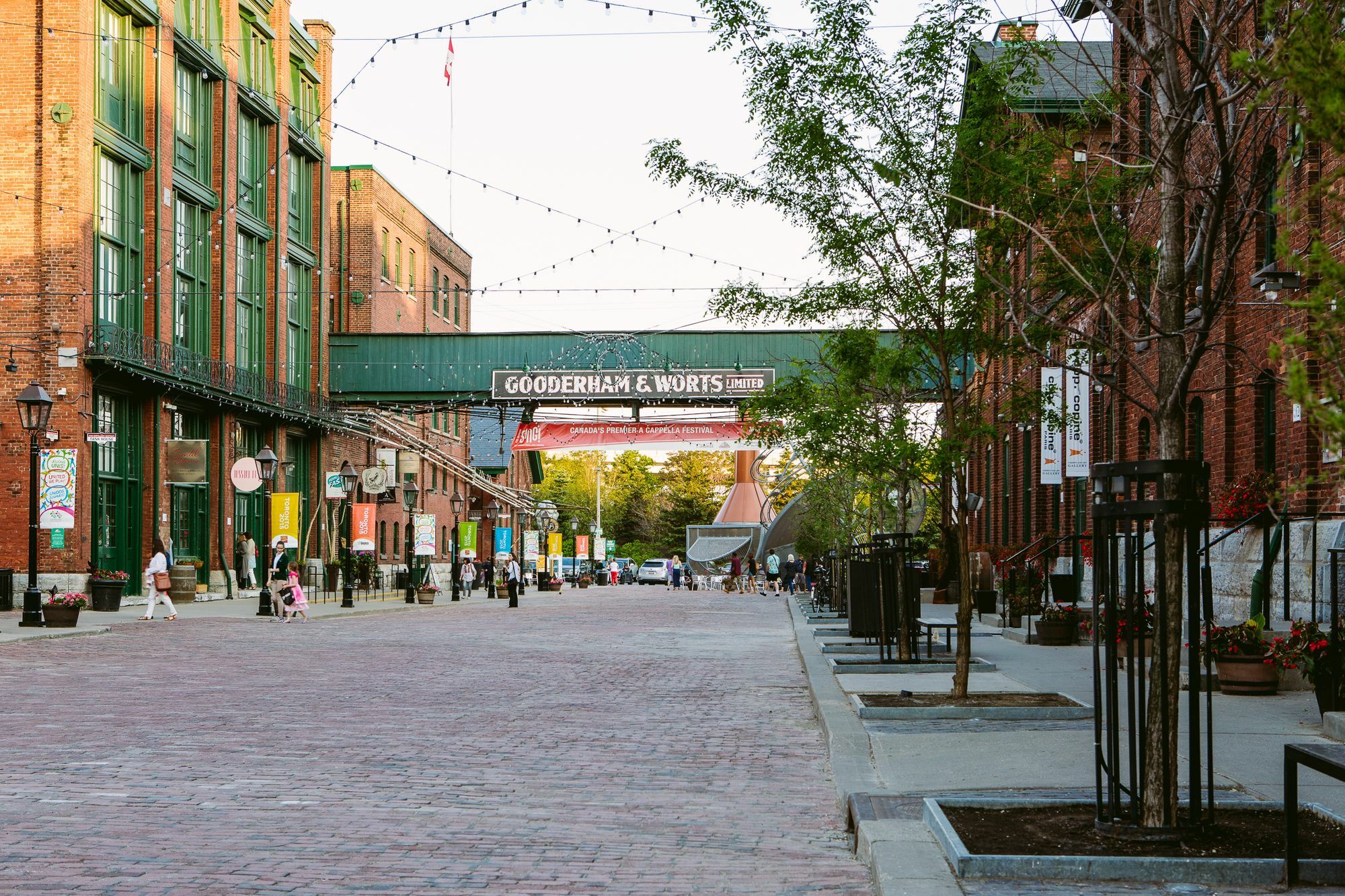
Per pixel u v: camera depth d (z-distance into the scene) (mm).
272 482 46625
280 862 7215
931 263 13984
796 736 12594
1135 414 24141
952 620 30469
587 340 51281
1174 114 7543
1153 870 6246
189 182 40219
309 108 51219
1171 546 7164
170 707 14055
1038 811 7652
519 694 16078
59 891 6531
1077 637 22000
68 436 33438
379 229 58875
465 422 74375
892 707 13023
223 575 42312
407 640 25781
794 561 60938
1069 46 24312
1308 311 5098
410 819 8430
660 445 50188
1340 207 4980
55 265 33656
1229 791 8414
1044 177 12383
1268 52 5379
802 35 13773
